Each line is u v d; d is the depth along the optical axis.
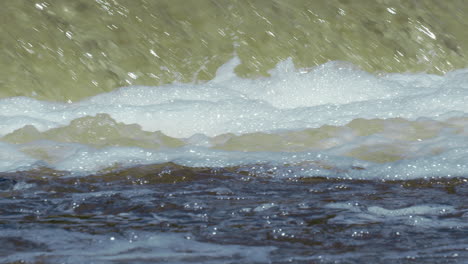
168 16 18.17
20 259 6.17
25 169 11.28
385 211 8.27
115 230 7.30
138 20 17.89
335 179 10.70
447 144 12.38
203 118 14.50
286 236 7.04
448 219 7.84
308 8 19.06
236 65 17.27
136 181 10.59
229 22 18.33
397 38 18.91
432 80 17.53
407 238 6.96
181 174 10.94
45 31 17.14
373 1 19.83
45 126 13.89
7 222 7.65
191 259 6.22
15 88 15.84
